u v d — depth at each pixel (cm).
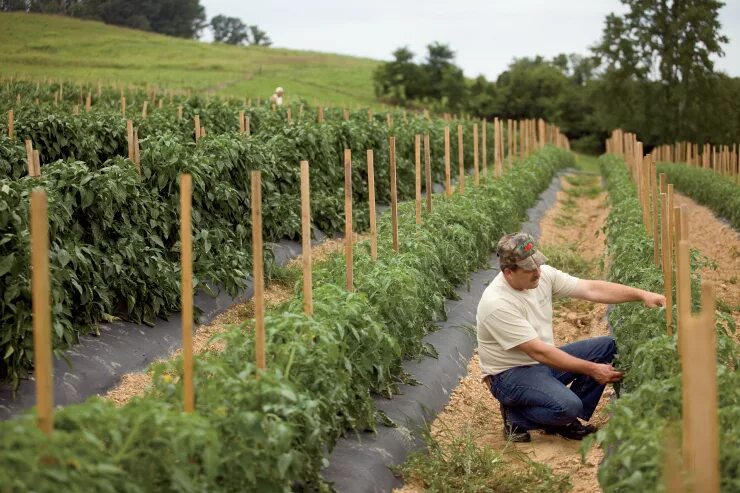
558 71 7000
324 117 1780
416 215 937
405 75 6819
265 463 419
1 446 334
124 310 820
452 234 966
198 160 894
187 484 375
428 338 818
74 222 771
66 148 1184
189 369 419
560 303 1048
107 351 742
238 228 959
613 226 1206
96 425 373
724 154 2208
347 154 652
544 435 663
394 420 628
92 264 774
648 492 396
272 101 2320
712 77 5262
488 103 6694
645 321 639
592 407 657
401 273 668
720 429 433
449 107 6869
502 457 599
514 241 605
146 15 13488
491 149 2962
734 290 1170
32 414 362
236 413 414
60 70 6719
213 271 894
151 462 380
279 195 1117
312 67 8544
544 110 6588
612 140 4134
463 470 581
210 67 7662
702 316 347
